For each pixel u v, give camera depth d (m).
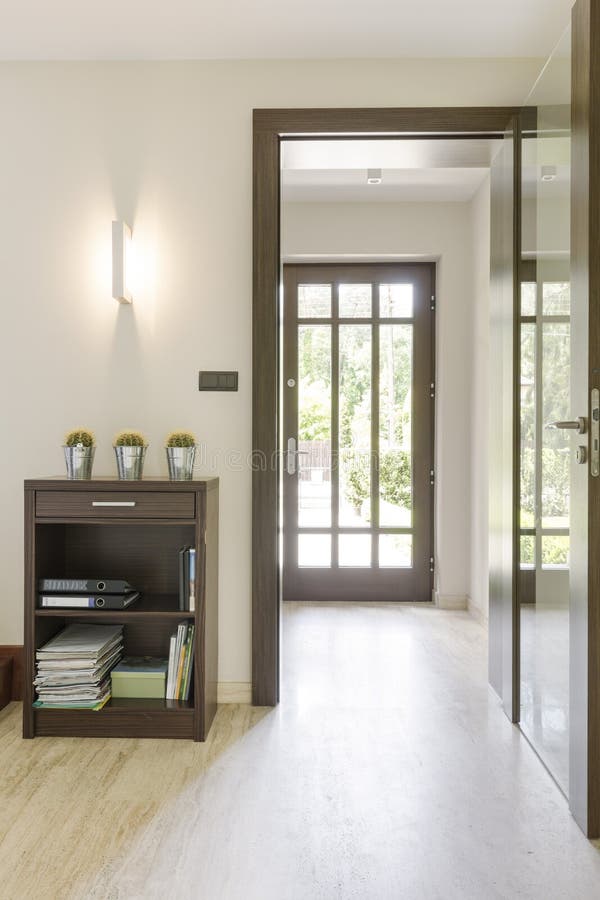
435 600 4.36
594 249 1.74
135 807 1.85
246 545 2.65
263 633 2.60
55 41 2.53
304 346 4.43
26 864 1.60
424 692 2.76
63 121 2.67
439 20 2.40
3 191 2.68
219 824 1.77
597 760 1.73
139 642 2.65
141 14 2.37
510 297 2.52
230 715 2.52
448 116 2.60
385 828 1.76
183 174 2.67
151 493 2.31
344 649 3.36
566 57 1.95
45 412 2.69
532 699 2.27
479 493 3.94
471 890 1.52
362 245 4.24
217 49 2.59
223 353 2.67
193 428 2.67
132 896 1.49
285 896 1.49
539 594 2.21
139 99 2.66
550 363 2.12
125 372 2.68
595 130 1.74
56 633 2.54
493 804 1.89
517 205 2.49
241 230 2.66
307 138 2.68
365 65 2.64
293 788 1.96
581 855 1.66
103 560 2.67
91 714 2.31
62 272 2.68
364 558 4.44
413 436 4.42
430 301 4.41
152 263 2.66
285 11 2.35
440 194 4.08
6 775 2.04
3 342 2.69
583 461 1.77
